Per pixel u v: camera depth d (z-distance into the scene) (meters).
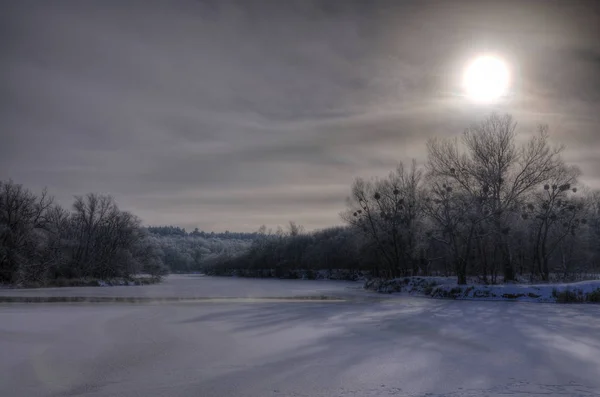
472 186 47.06
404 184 59.09
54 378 13.17
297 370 13.86
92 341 19.23
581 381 12.36
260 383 12.39
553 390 11.48
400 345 17.92
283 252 132.75
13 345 18.34
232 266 166.62
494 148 46.72
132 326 23.75
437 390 11.56
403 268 61.00
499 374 13.19
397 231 58.56
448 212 46.19
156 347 17.86
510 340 18.83
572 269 62.78
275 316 28.20
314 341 18.98
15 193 73.19
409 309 32.16
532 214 53.25
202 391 11.68
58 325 24.14
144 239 111.06
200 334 21.02
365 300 42.47
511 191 46.47
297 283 93.25
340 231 114.19
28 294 53.69
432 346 17.66
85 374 13.60
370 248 67.38
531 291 38.56
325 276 108.50
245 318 27.20
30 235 72.88
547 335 20.02
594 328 21.98
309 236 128.88
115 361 15.34
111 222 94.12
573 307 32.59
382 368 14.04
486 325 23.30
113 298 46.81
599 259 69.19
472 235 47.28
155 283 96.88
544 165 46.53
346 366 14.35
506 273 46.75
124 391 11.77
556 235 57.09
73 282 77.38
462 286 42.50
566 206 51.91
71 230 91.44
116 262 93.94
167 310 32.31
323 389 11.75
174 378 13.02
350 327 23.08
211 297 48.38
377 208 59.84
